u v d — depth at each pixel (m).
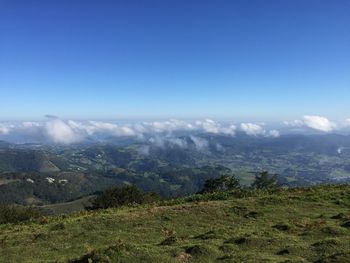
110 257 17.69
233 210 29.78
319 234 21.44
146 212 30.66
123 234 25.14
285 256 17.61
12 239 25.83
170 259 17.66
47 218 35.44
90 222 28.36
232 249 19.12
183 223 27.41
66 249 22.42
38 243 24.22
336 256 16.34
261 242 19.91
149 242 23.20
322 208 29.72
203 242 20.58
